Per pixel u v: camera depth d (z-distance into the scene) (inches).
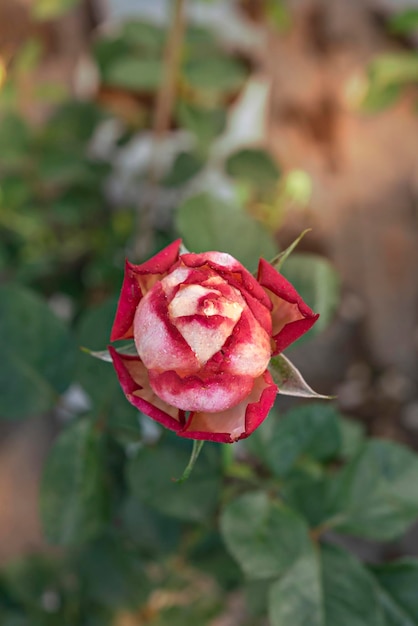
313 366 28.2
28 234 29.2
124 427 19.4
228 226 17.9
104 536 22.3
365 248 28.0
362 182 27.9
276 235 28.2
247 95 32.9
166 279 14.4
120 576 22.3
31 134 26.8
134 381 14.6
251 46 28.9
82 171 26.9
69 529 19.0
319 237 28.0
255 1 28.2
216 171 29.9
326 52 27.7
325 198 27.9
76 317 28.5
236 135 33.0
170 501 19.0
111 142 29.3
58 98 27.7
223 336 14.1
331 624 17.9
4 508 28.1
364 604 18.1
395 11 27.8
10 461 28.2
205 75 25.3
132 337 14.8
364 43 27.6
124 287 14.5
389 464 18.8
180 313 14.0
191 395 14.2
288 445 19.3
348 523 18.7
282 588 18.1
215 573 21.6
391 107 27.5
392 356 28.3
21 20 27.9
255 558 17.8
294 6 27.5
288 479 19.3
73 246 29.7
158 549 22.2
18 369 19.8
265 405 14.2
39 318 19.9
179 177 27.5
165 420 14.4
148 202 27.2
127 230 29.2
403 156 27.7
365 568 18.4
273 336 14.7
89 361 19.1
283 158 28.3
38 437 28.4
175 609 22.8
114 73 24.7
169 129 29.9
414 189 28.0
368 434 28.7
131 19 26.5
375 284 28.1
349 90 27.6
